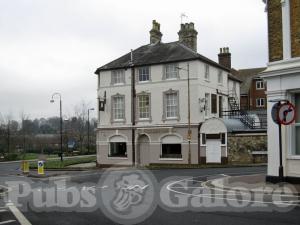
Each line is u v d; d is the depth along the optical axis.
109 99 40.38
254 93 59.38
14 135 73.19
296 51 16.22
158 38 42.56
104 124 40.47
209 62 38.00
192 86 36.28
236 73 62.59
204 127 35.25
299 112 16.39
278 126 16.19
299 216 10.30
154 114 37.84
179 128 36.47
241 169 27.28
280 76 16.45
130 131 38.91
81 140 71.44
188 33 42.22
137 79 39.09
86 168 36.19
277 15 16.94
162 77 37.69
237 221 9.84
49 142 84.44
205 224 9.62
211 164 34.09
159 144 37.34
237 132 34.12
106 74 40.75
